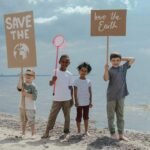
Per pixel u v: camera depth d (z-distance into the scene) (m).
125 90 11.37
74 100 11.98
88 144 10.76
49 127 11.66
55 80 11.45
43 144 10.75
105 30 11.45
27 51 11.56
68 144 10.78
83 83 11.91
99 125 17.34
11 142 10.93
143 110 24.94
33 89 11.66
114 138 11.30
